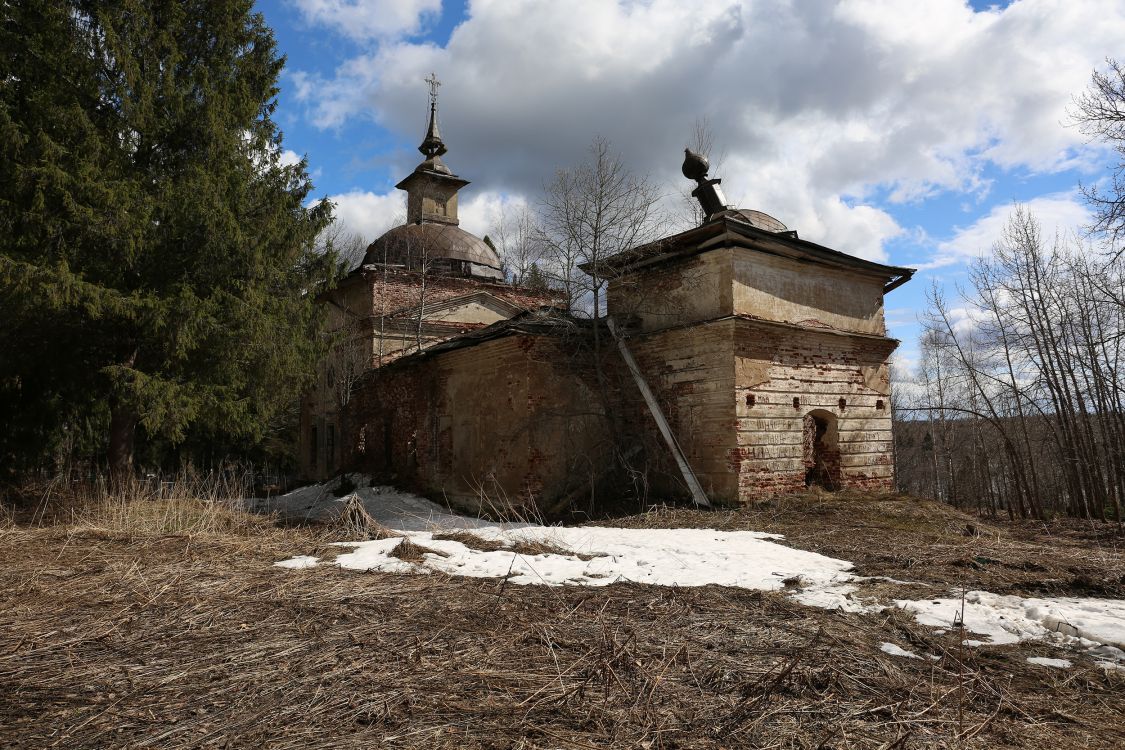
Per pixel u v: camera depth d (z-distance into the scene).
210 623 5.76
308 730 3.70
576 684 4.32
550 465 14.97
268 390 14.99
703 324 13.84
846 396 15.34
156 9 14.54
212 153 14.09
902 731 3.64
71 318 12.91
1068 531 11.94
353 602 6.42
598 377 15.29
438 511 16.22
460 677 4.47
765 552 8.91
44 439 15.80
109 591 6.83
